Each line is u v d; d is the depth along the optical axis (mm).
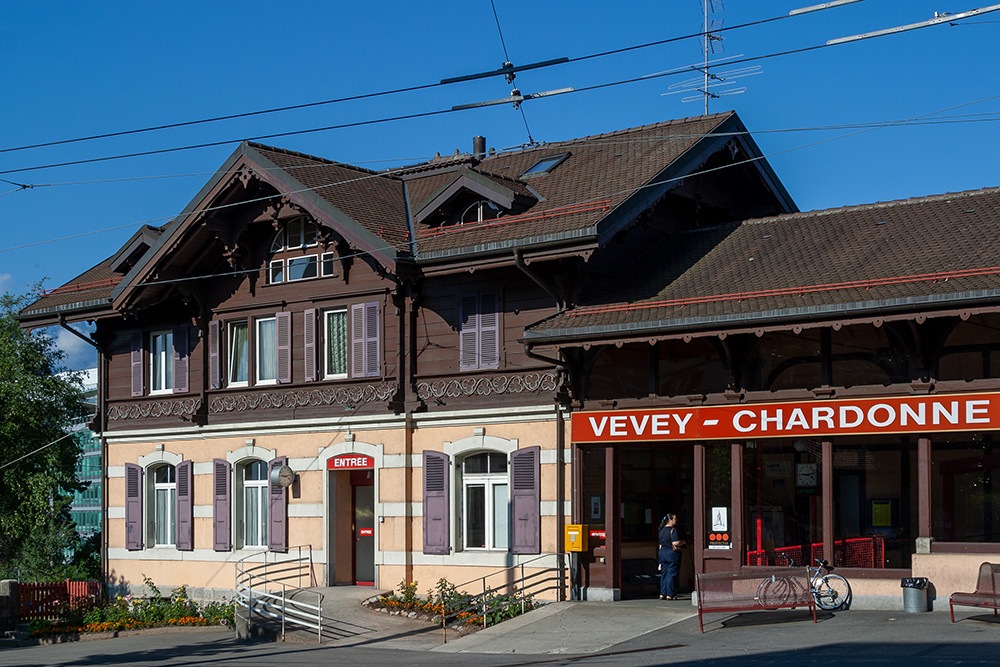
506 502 23781
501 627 20422
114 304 27844
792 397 20156
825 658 14812
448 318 24562
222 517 27688
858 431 19438
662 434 21359
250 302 27609
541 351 22594
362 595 24500
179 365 28938
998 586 16703
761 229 24141
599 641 18125
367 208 25734
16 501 35594
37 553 34281
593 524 22422
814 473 20297
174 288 28094
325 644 20688
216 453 28016
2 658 21969
